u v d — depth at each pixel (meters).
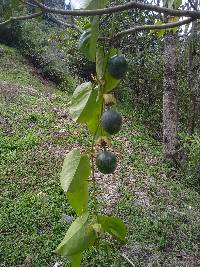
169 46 8.27
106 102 1.05
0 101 12.18
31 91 14.37
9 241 5.47
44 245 5.43
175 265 5.28
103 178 7.55
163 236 5.76
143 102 12.05
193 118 8.70
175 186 7.55
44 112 11.49
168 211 6.50
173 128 8.48
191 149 7.26
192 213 6.51
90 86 1.09
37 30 19.05
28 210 6.22
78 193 1.10
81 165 1.04
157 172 8.20
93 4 0.93
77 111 1.08
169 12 1.07
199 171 7.81
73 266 1.09
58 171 7.79
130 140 10.16
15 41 19.19
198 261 5.38
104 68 1.06
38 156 8.39
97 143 1.08
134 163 8.55
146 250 5.45
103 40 1.07
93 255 5.07
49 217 6.09
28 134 9.61
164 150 8.62
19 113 11.12
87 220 1.03
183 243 5.66
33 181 7.27
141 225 6.00
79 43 1.03
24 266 5.06
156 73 11.66
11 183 7.18
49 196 6.74
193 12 1.09
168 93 8.44
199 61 8.55
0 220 5.92
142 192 7.20
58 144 9.23
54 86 17.33
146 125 11.83
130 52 11.49
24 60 18.53
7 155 8.29
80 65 15.95
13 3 1.22
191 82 8.53
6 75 16.30
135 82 11.99
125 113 12.27
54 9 0.98
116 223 1.08
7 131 9.74
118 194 7.03
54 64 17.95
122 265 5.04
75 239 0.99
